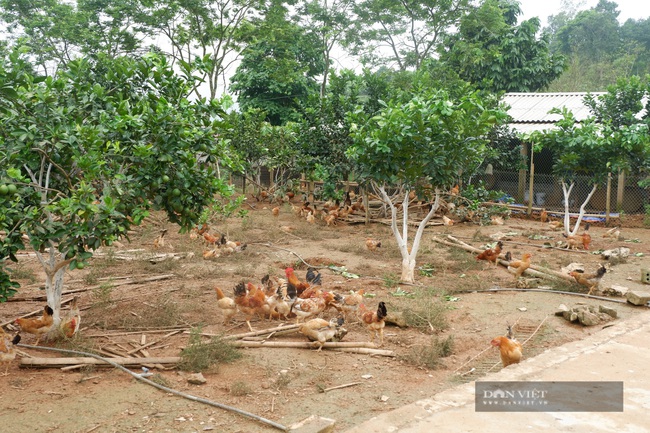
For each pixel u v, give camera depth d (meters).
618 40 68.00
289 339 9.23
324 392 7.10
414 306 11.04
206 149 9.05
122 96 9.55
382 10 41.47
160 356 8.20
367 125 14.49
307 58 43.88
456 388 6.05
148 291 12.04
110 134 8.66
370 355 8.52
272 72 39.22
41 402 6.59
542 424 5.14
